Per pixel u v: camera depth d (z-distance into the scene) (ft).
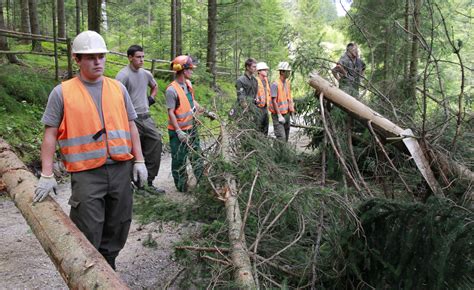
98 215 9.39
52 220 8.51
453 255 7.55
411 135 11.66
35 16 47.52
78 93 9.22
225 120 15.70
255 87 21.49
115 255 10.34
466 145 12.71
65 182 20.72
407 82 16.07
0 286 10.40
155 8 71.20
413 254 8.38
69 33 70.95
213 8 50.26
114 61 47.62
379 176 12.76
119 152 9.53
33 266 11.57
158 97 38.65
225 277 8.66
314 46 15.94
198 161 13.20
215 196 11.78
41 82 29.19
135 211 12.36
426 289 8.14
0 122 22.39
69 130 9.12
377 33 27.96
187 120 17.67
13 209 16.53
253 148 13.25
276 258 9.46
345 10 15.23
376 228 9.18
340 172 13.50
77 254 7.34
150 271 11.52
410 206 8.54
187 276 9.46
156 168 18.07
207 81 45.98
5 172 11.39
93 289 6.44
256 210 10.52
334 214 10.16
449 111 13.51
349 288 9.65
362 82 18.60
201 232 10.81
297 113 18.49
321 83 13.38
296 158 15.38
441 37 20.01
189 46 63.72
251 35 53.83
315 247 9.93
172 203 12.52
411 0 21.81
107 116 9.43
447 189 11.13
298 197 9.87
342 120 13.99
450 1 20.47
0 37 32.65
